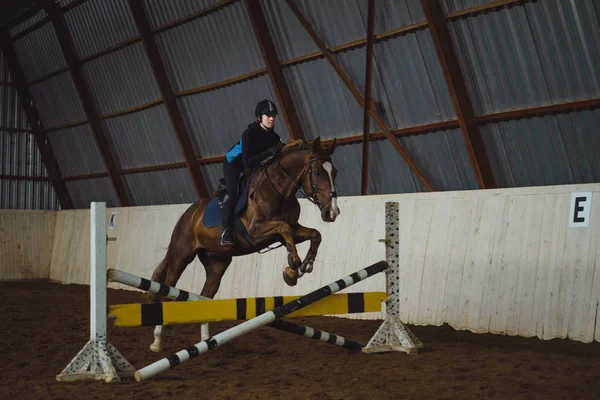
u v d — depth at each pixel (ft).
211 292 20.98
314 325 27.25
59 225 55.57
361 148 35.32
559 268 21.88
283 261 33.06
